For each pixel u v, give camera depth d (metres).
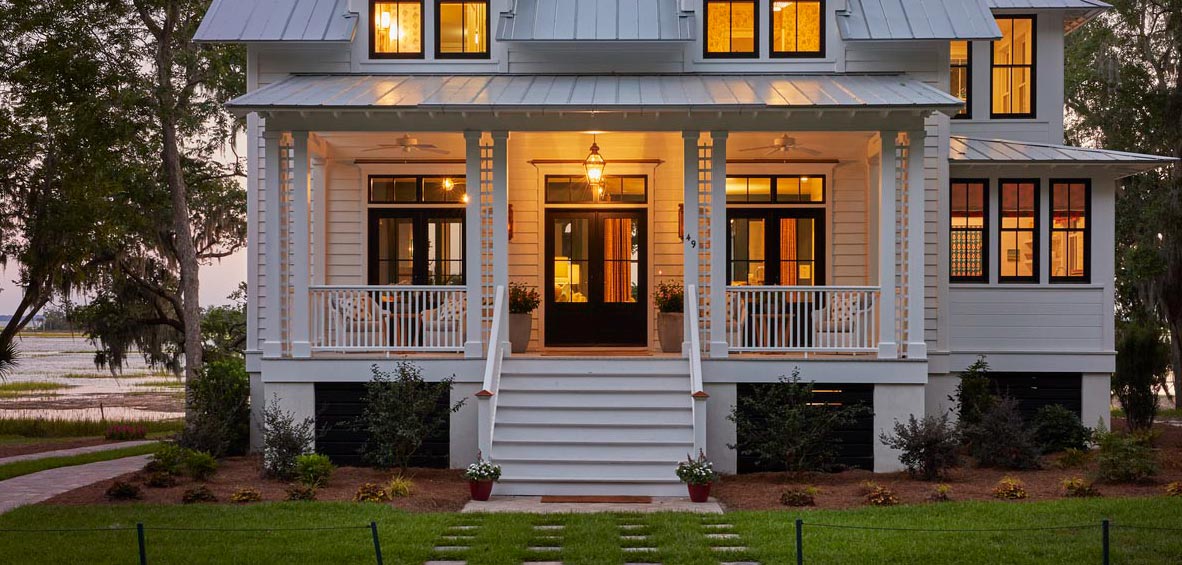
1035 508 11.15
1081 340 16.69
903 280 14.68
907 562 9.19
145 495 12.46
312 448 14.70
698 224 14.81
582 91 14.92
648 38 15.82
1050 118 17.78
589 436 13.73
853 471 14.38
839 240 17.59
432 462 14.73
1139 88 27.62
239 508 11.48
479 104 13.86
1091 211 16.70
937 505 11.48
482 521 10.97
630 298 18.08
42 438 25.47
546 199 18.05
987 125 17.80
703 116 14.59
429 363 14.65
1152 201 26.42
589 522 10.86
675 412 14.02
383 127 14.64
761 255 17.78
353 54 16.50
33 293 26.33
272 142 14.59
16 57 23.95
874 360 14.34
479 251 14.73
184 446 14.92
